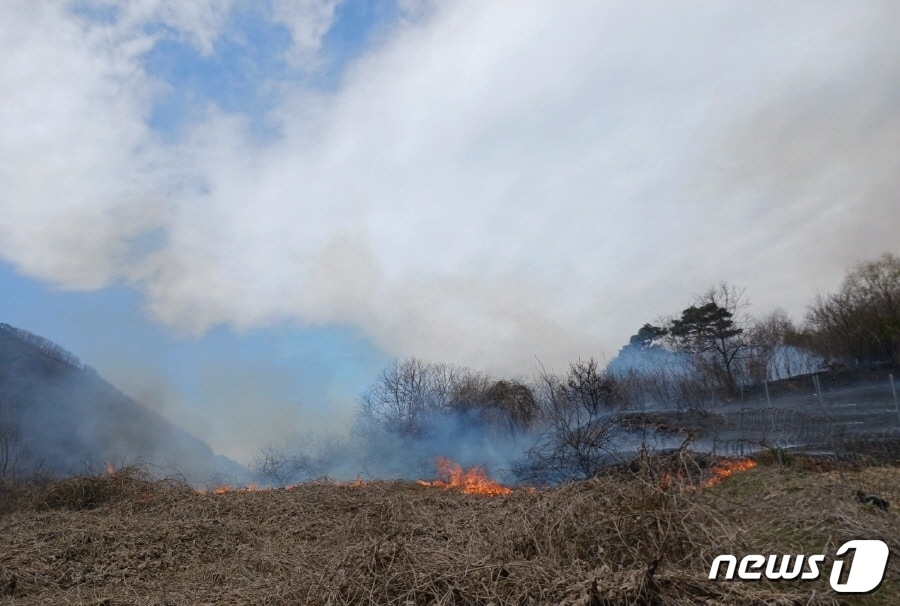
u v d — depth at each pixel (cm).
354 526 880
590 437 1275
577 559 508
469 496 1186
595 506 571
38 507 1305
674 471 646
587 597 421
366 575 533
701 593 448
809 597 436
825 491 664
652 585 438
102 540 880
